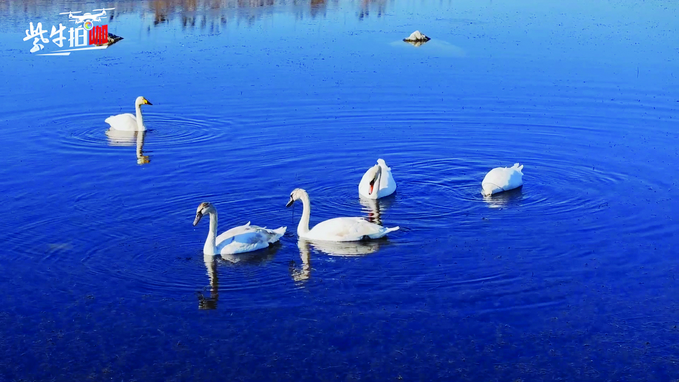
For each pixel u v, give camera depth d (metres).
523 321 17.12
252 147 28.50
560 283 18.73
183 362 15.70
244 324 16.98
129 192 24.34
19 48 43.16
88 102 34.09
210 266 19.64
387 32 47.41
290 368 15.50
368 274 19.20
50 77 37.78
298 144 28.78
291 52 42.25
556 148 28.47
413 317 17.25
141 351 16.06
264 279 18.97
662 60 40.16
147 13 52.22
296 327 16.88
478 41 44.81
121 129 30.53
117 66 39.75
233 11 53.38
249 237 20.52
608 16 52.38
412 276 19.09
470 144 28.95
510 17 52.09
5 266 19.52
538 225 22.09
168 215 22.66
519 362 15.72
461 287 18.53
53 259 19.89
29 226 21.83
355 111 32.34
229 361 15.73
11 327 16.88
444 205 23.67
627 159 27.27
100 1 54.78
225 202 23.72
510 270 19.38
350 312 17.45
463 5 57.41
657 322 17.11
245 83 36.41
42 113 32.59
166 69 39.00
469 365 15.62
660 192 24.38
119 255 20.16
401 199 24.20
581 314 17.41
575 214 22.84
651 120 31.17
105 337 16.53
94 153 28.05
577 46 43.44
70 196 24.02
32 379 15.23
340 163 27.11
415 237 21.34
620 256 20.14
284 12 53.50
